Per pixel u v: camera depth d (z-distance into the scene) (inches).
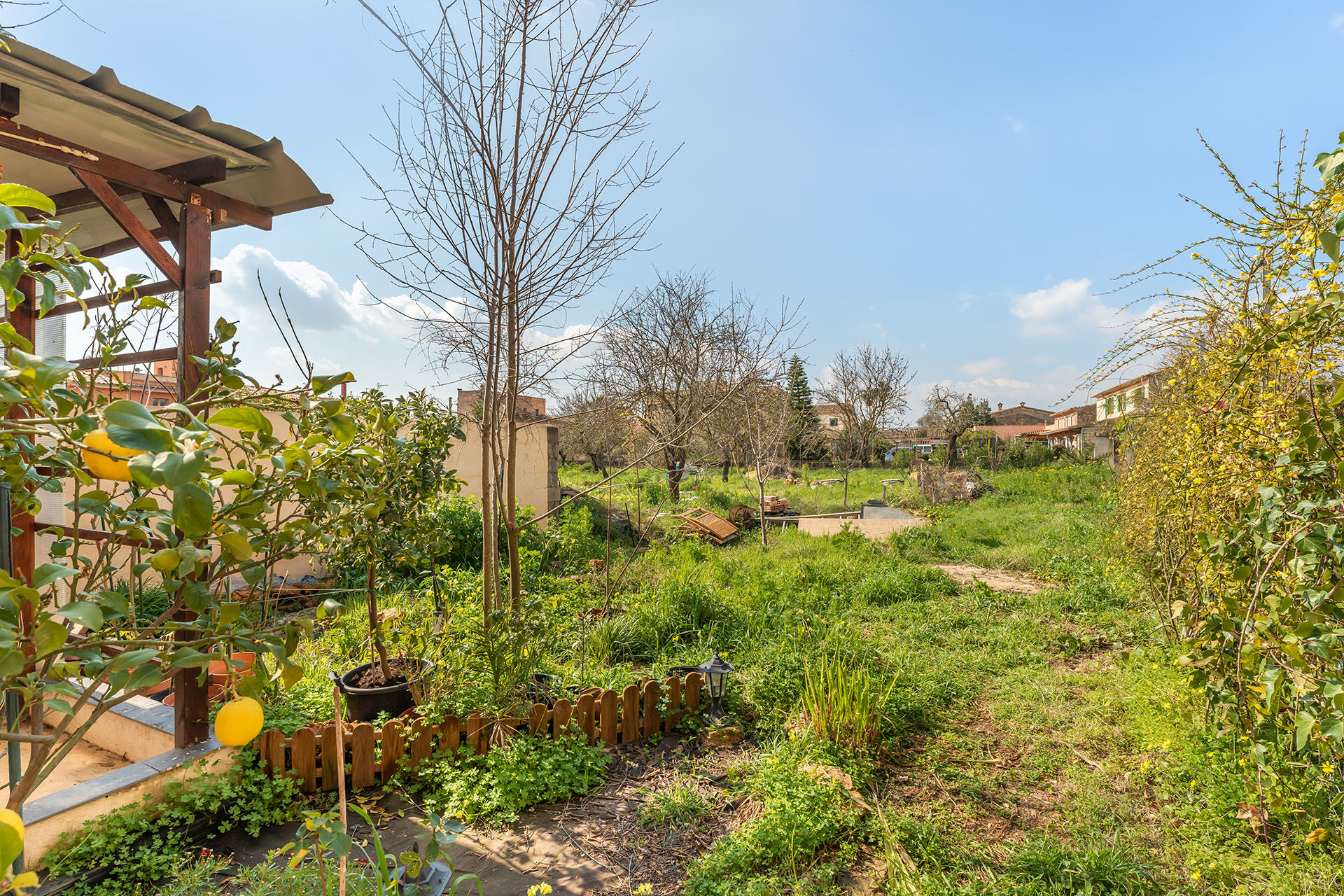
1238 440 123.0
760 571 320.2
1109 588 281.4
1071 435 1534.2
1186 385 152.6
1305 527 93.2
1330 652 86.1
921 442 1456.7
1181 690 162.6
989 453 1056.2
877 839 119.4
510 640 151.8
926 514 570.6
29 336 136.8
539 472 431.2
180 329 126.3
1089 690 189.2
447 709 148.1
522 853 120.0
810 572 328.5
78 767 137.1
